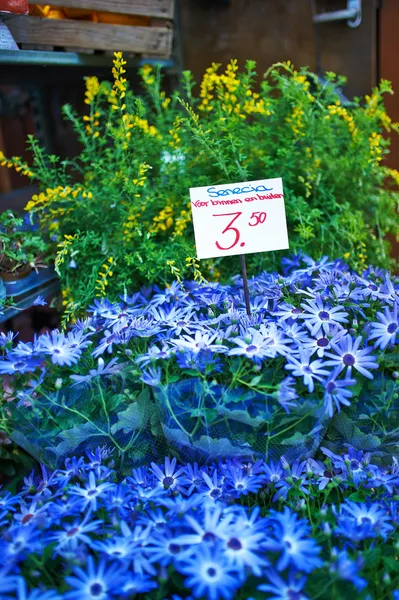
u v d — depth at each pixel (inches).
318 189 64.0
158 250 58.6
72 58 63.6
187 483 38.7
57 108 85.8
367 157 64.3
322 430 40.3
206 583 26.2
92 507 34.1
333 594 28.0
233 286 56.4
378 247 67.1
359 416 40.8
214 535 28.8
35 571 30.0
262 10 83.7
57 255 56.9
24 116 94.4
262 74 86.8
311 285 50.7
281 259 61.2
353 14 78.1
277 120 66.4
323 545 34.3
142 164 56.6
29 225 64.4
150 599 30.0
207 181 61.0
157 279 60.0
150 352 40.3
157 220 59.4
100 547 30.5
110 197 58.7
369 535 31.9
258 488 39.9
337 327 41.8
